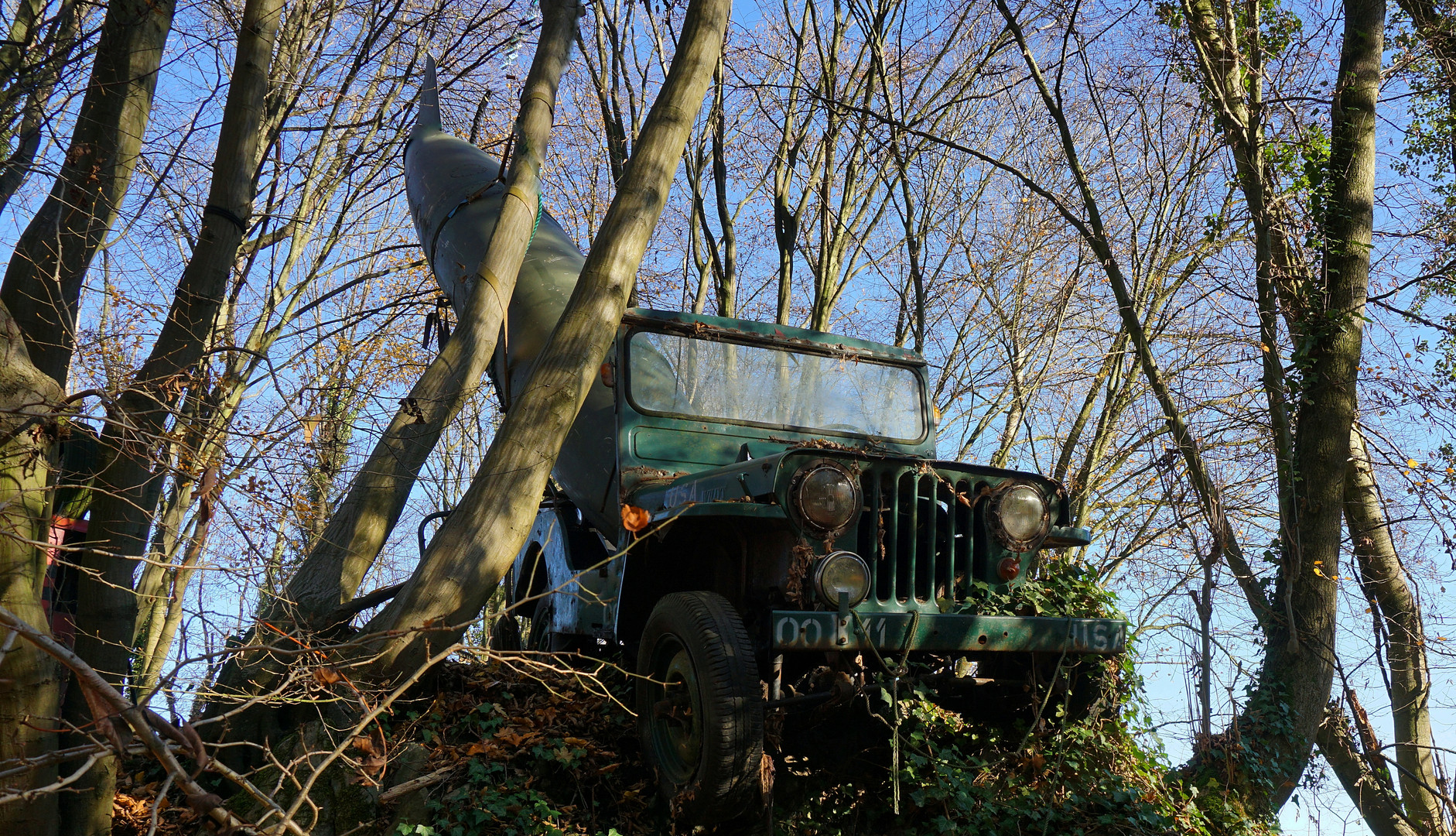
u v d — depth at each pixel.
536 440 4.73
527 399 4.80
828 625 3.93
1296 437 7.39
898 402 5.75
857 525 4.23
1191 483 6.83
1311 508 7.05
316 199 10.77
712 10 5.43
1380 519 8.23
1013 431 12.41
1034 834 4.49
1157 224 10.87
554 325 5.78
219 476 3.53
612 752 4.74
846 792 4.77
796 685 4.43
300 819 4.07
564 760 4.46
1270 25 8.49
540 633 6.30
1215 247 9.95
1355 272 7.43
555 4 6.16
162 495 5.23
